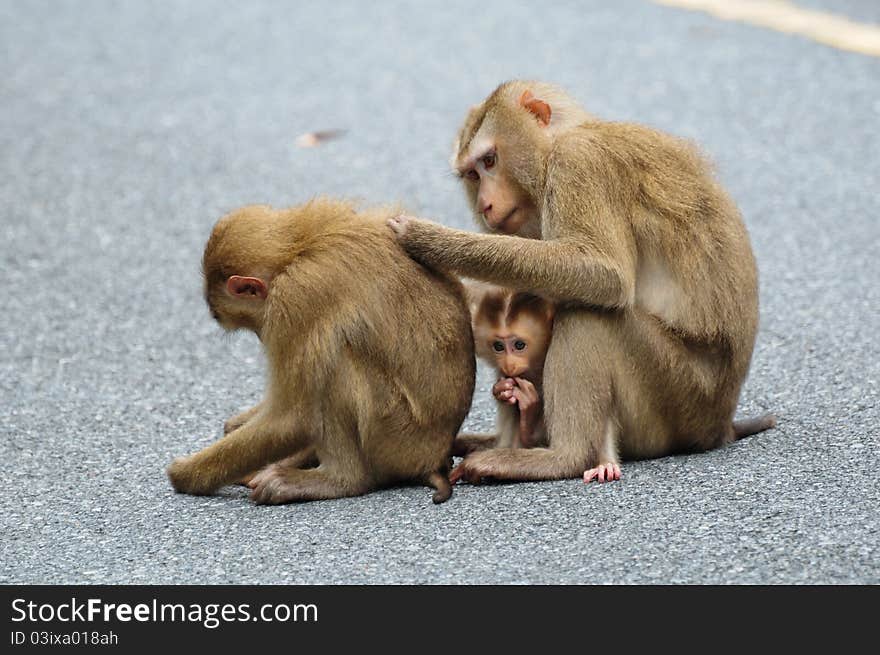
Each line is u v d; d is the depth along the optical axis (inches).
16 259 550.3
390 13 879.1
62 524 327.0
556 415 328.8
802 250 512.1
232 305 329.7
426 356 324.2
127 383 431.8
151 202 608.1
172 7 937.5
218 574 293.3
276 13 900.0
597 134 333.7
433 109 698.2
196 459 336.5
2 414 408.2
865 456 329.7
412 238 327.0
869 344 417.7
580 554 287.6
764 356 418.3
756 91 689.6
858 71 709.3
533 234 352.5
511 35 807.7
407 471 332.5
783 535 288.4
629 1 861.2
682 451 344.2
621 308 326.0
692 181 334.3
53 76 797.2
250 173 634.8
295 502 330.0
